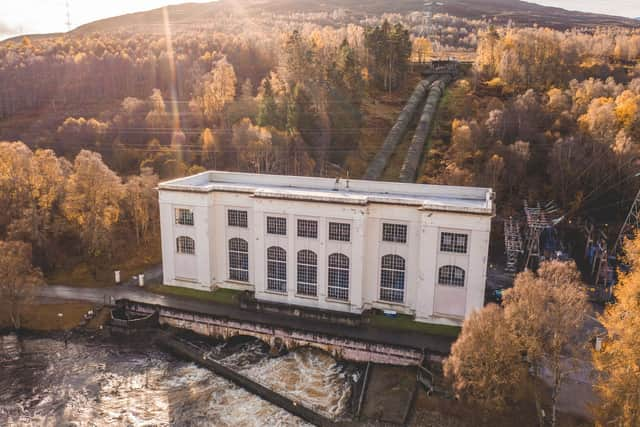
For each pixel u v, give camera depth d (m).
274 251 70.88
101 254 89.44
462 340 45.22
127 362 62.66
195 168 117.25
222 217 74.31
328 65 168.62
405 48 191.25
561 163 112.44
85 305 73.44
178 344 64.75
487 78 189.88
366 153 138.00
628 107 127.12
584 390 50.00
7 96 172.00
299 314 66.81
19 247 70.56
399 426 47.59
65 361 62.69
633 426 36.84
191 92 175.38
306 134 133.12
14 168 91.12
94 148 135.00
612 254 87.19
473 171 116.88
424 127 145.50
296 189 77.19
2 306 72.69
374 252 66.69
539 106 140.62
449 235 61.91
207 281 75.25
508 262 86.50
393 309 67.31
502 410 45.50
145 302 71.69
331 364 60.12
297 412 52.16
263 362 61.09
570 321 43.69
